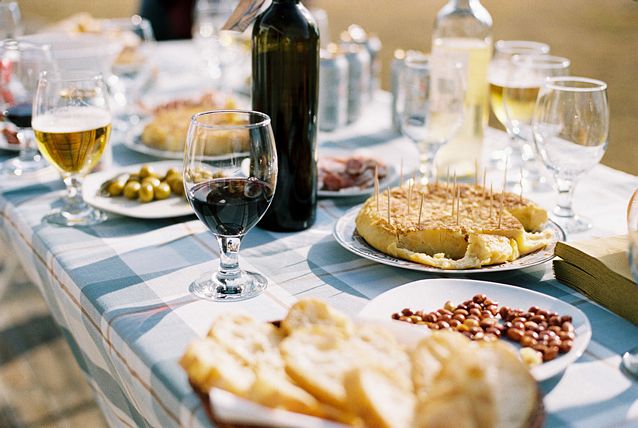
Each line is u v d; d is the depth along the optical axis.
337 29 8.45
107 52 2.06
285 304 0.95
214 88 2.26
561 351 0.79
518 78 1.46
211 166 0.93
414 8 9.86
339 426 0.59
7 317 2.88
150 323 0.90
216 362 0.66
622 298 0.91
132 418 1.05
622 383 0.78
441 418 0.56
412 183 1.23
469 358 0.61
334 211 1.31
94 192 1.33
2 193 1.39
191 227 1.23
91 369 1.19
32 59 1.53
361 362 0.66
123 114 2.02
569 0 9.06
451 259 1.05
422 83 1.37
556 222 1.21
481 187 1.25
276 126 1.15
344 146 1.73
